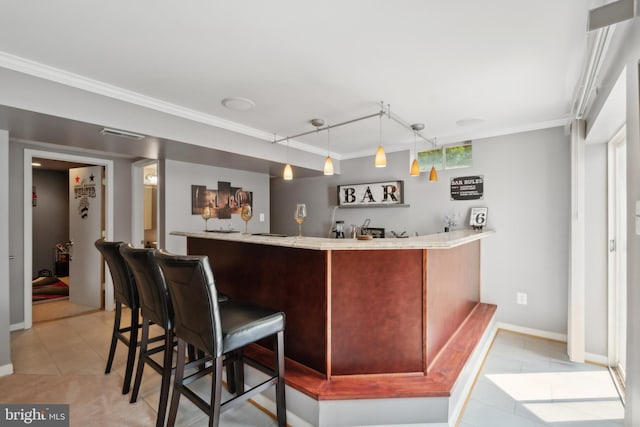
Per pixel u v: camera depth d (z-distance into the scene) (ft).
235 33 5.77
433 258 6.92
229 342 5.06
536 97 8.71
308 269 6.72
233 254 8.58
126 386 7.34
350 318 6.43
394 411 5.94
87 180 14.75
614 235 8.77
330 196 16.90
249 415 6.64
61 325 12.14
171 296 5.56
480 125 11.26
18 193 11.87
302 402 6.10
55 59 6.69
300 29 5.65
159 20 5.38
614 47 5.26
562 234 10.50
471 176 12.25
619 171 8.63
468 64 6.88
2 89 6.49
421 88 8.13
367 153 15.42
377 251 6.48
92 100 7.76
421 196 13.60
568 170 10.38
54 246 20.77
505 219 11.52
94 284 14.39
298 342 6.96
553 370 8.55
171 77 7.54
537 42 6.01
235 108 9.55
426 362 6.55
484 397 7.28
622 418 6.54
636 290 4.21
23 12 5.14
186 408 6.82
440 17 5.29
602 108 6.52
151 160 13.83
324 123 11.05
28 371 8.42
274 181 19.54
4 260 8.27
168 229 12.55
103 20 5.37
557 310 10.59
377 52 6.42
